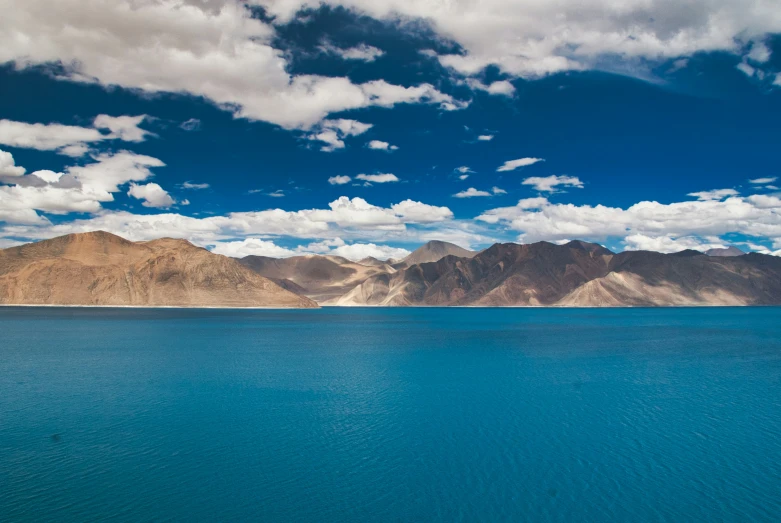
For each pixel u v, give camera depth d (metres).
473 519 16.80
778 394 35.03
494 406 31.47
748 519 16.77
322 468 21.09
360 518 16.83
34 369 45.59
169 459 22.08
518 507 17.61
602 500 18.14
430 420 28.16
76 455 22.55
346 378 41.53
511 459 22.05
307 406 31.42
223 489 19.02
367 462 21.73
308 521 16.62
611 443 24.12
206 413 29.64
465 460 21.98
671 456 22.36
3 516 16.83
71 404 31.81
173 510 17.36
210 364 49.38
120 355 55.88
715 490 18.89
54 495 18.45
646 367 47.69
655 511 17.34
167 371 44.88
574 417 28.78
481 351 62.03
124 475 20.33
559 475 20.27
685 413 29.67
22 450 23.17
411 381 40.12
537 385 38.44
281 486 19.31
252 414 29.44
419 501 18.06
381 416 29.05
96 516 16.91
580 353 59.56
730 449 23.23
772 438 24.81
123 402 32.44
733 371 45.09
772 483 19.52
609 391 36.06
